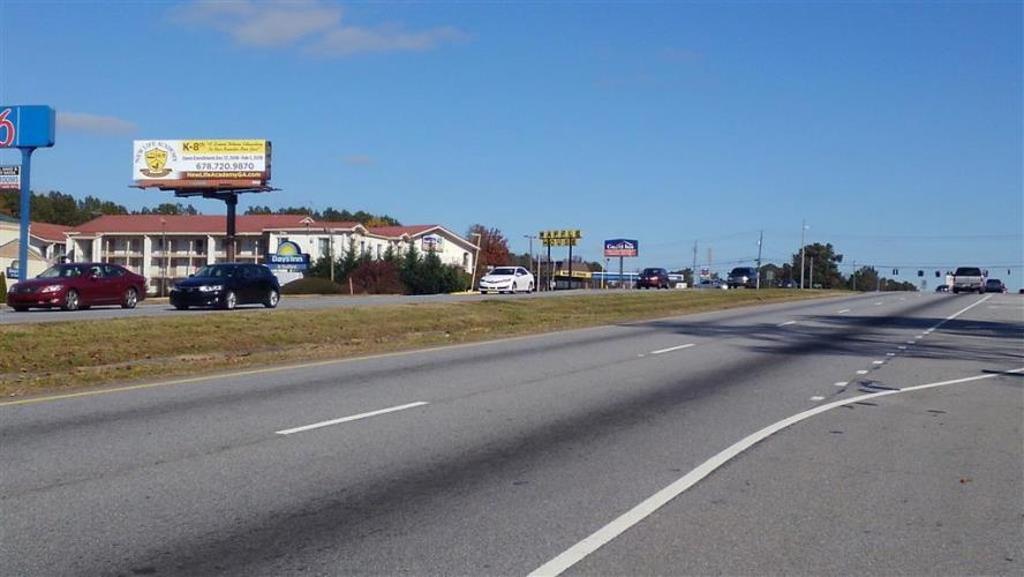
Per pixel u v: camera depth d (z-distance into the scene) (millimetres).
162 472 9016
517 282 58469
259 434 10992
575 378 16844
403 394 14414
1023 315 38750
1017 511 8070
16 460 9438
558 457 10023
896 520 7738
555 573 6336
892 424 12328
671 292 57281
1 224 78125
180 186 71562
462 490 8555
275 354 20422
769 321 34562
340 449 10242
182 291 31938
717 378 17109
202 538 7012
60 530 7148
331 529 7289
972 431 11875
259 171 71062
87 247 95438
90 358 18562
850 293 68062
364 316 28500
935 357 21328
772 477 9195
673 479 9062
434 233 108312
